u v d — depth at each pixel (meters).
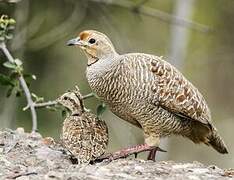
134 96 11.63
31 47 19.30
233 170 10.93
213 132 12.06
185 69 24.17
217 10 25.50
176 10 23.06
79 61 20.69
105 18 20.30
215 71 26.86
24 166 10.80
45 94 20.17
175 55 22.39
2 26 12.83
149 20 23.06
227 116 27.09
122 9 22.27
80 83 20.53
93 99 19.66
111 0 18.61
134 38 22.72
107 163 11.09
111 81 11.69
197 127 12.05
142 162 10.98
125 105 11.76
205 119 11.90
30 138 11.96
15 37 17.88
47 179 10.08
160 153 20.83
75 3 20.02
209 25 25.38
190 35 25.34
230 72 26.89
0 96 19.09
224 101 27.30
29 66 20.02
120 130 20.16
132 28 22.69
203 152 25.06
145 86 11.59
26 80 13.23
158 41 23.05
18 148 11.44
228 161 25.11
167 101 11.69
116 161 10.96
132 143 19.67
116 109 11.95
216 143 12.23
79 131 10.98
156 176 10.47
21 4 18.27
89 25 20.61
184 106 11.75
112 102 11.85
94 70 11.82
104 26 20.36
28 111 19.53
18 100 19.38
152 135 11.87
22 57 18.34
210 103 27.22
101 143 11.02
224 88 27.14
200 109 11.85
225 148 12.34
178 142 25.00
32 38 20.06
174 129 11.93
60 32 19.39
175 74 11.83
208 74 26.86
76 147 10.91
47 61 20.31
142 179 10.28
